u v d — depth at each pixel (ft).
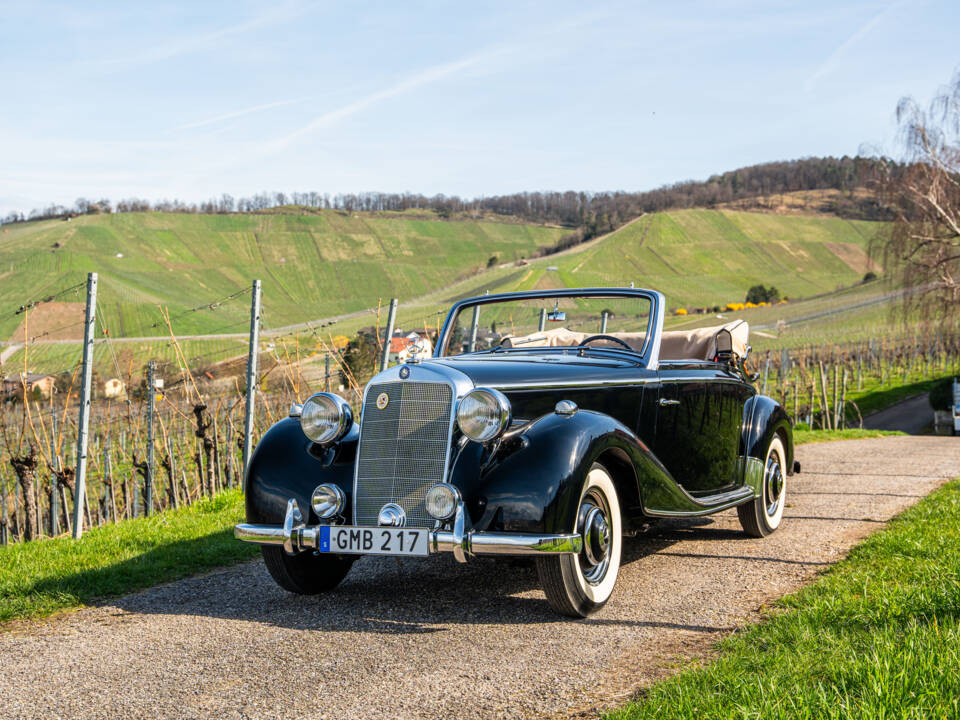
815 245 606.14
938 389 110.42
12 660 11.70
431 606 14.06
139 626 13.32
